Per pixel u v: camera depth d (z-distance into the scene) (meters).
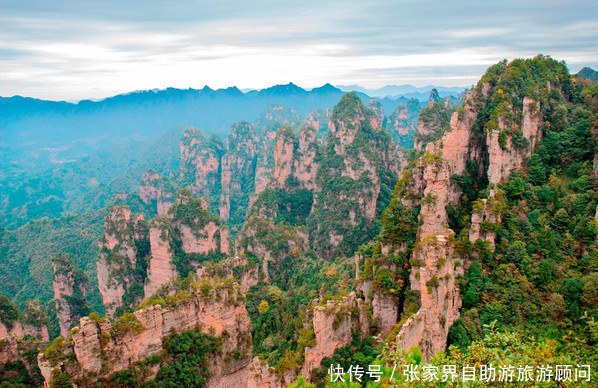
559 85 83.00
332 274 98.25
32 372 57.69
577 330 47.97
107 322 52.75
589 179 63.25
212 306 63.00
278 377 51.81
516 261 58.00
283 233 131.12
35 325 84.44
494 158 67.81
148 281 113.31
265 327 87.50
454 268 58.19
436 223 64.56
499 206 61.12
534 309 52.62
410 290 61.56
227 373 64.62
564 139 70.75
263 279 113.62
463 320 54.38
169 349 58.19
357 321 60.59
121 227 116.69
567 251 57.31
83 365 50.28
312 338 55.19
